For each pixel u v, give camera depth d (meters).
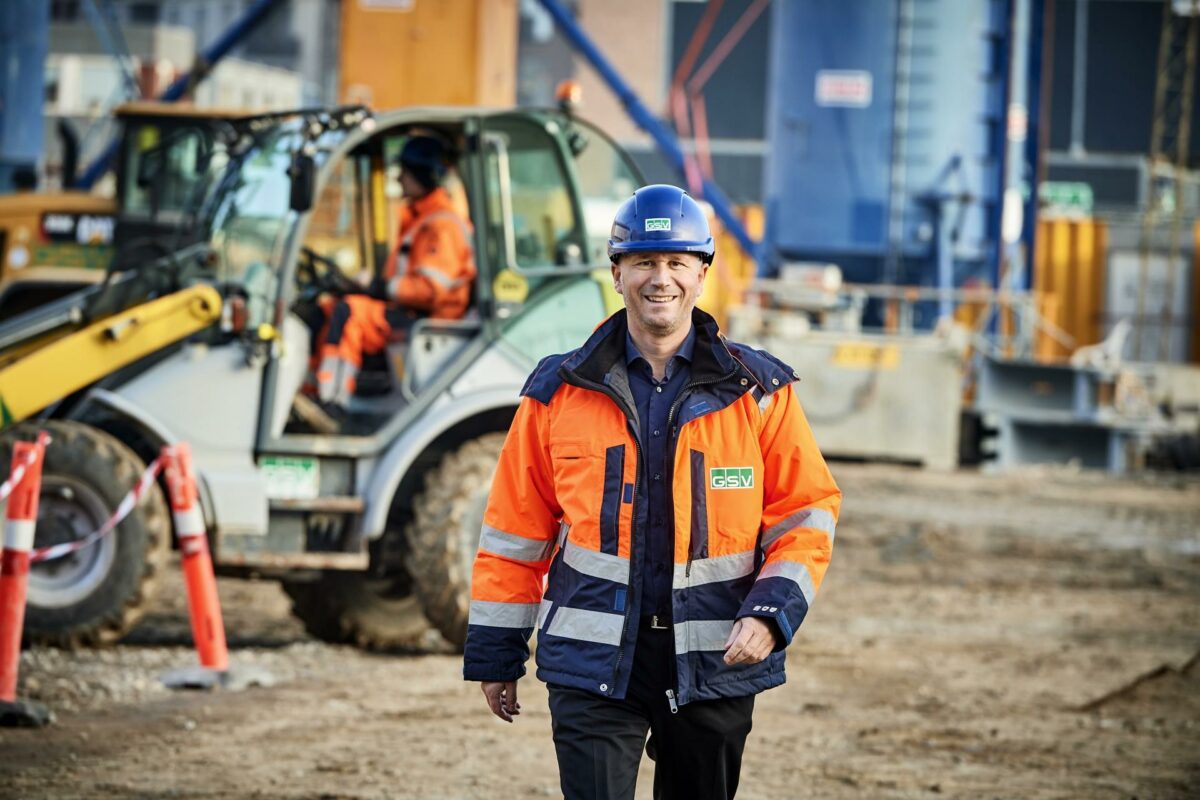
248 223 10.73
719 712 4.66
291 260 10.59
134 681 9.57
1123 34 66.69
